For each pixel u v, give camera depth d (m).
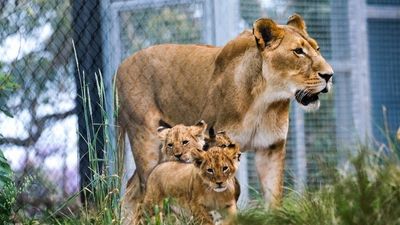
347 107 17.58
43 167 16.56
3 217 11.87
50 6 16.86
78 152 15.27
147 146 13.45
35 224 12.25
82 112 15.54
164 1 16.08
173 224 11.36
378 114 18.69
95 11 15.96
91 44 15.89
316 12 17.48
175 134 12.05
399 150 11.65
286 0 16.97
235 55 12.39
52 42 16.92
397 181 10.09
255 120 12.28
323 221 9.94
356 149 11.89
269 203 11.37
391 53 18.75
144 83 13.53
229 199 11.12
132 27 16.09
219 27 15.92
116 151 12.26
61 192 16.08
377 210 9.75
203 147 12.01
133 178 13.51
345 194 9.98
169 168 11.61
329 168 10.55
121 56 15.99
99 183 11.66
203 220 11.15
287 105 12.39
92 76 15.73
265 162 12.47
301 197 11.09
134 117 13.59
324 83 12.04
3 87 13.19
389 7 18.64
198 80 12.84
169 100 13.22
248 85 12.23
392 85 18.92
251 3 16.34
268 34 12.19
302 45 12.12
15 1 15.91
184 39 16.08
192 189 11.21
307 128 17.00
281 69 12.13
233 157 11.12
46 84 17.06
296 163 16.78
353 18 17.78
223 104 12.35
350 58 17.77
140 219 11.87
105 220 11.27
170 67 13.25
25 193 14.59
